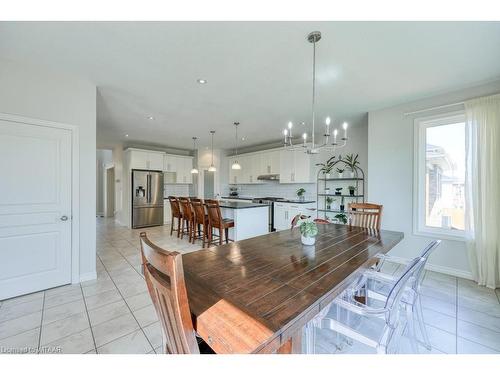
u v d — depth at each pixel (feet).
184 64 7.72
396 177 11.34
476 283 8.93
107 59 7.42
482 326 6.27
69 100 8.57
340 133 16.67
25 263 7.82
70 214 8.66
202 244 15.06
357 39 6.36
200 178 24.99
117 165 23.75
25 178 7.80
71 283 8.68
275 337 2.59
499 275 8.47
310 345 4.29
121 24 5.80
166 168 23.04
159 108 11.99
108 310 6.95
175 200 17.38
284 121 14.33
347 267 4.57
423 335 5.53
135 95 10.29
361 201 15.83
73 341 5.57
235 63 7.65
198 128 16.11
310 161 18.30
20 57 7.29
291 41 6.46
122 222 22.36
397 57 7.25
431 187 10.61
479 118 8.85
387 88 9.52
